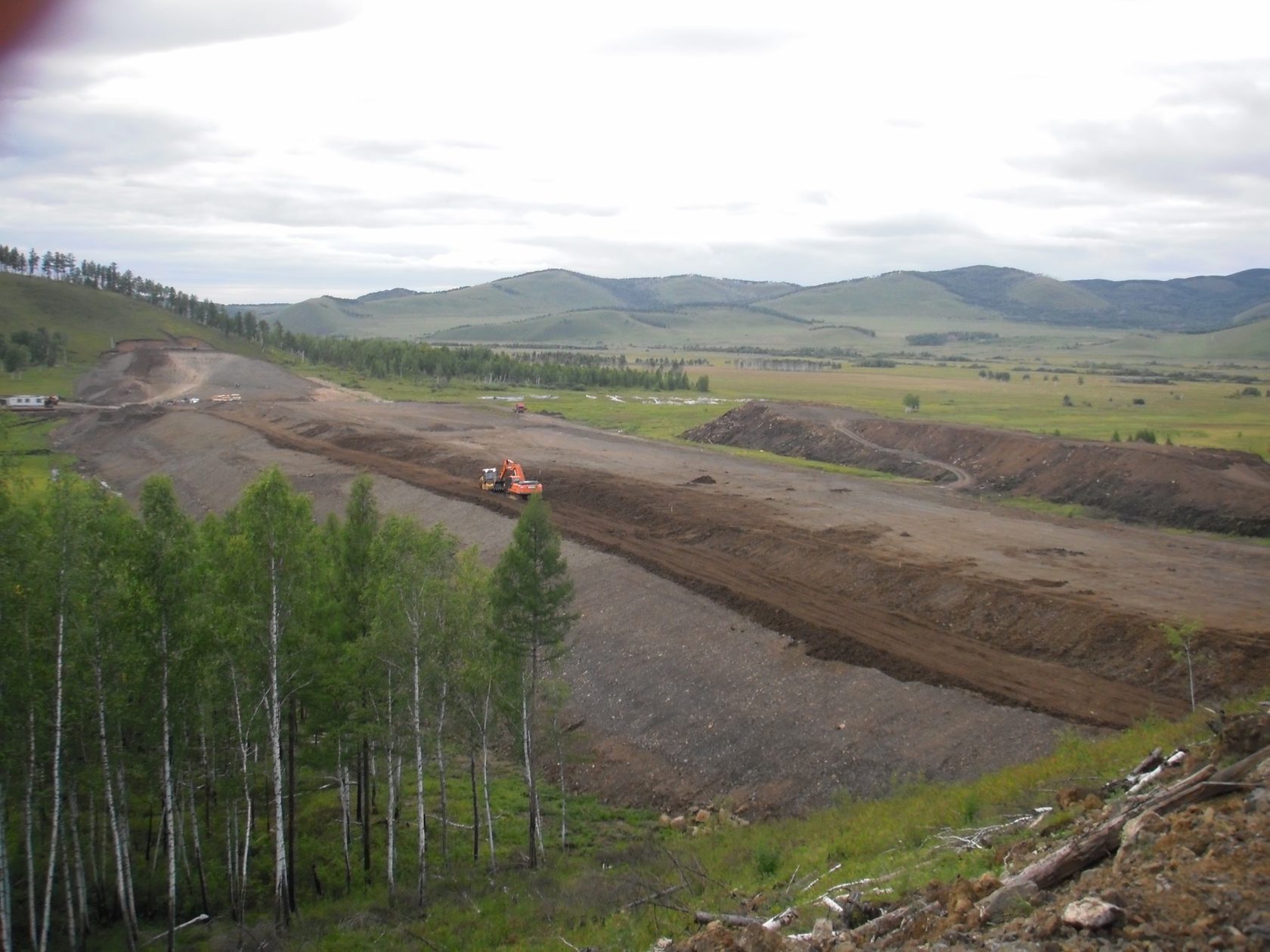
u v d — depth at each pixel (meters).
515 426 131.88
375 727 29.94
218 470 103.31
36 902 30.95
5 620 25.47
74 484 27.03
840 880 20.83
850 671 41.59
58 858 32.38
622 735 42.47
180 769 31.69
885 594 50.97
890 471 101.75
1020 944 12.23
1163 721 29.66
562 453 104.44
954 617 47.16
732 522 66.00
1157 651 39.50
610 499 76.56
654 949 18.28
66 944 28.62
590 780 40.09
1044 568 53.12
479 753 42.50
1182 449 88.25
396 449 107.38
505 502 78.12
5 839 26.75
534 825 31.69
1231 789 14.70
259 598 29.53
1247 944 10.88
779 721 39.78
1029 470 92.19
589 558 60.69
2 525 25.50
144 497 28.47
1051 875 14.33
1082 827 16.81
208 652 28.92
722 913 21.05
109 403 160.75
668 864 27.78
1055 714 35.62
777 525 65.12
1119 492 82.00
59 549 25.55
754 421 126.81
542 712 43.88
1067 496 84.94
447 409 156.00
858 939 15.13
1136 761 23.17
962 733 35.81
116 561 27.47
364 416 139.62
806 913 17.75
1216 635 39.06
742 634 46.94
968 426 109.69
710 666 45.06
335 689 31.05
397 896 29.75
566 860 31.41
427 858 33.56
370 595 32.84
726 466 96.31
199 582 28.95
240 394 176.25
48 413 147.00
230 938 27.14
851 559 55.09
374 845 35.41
